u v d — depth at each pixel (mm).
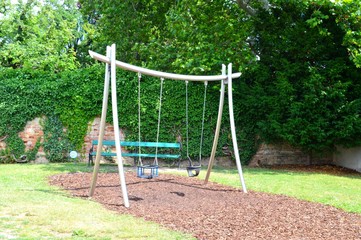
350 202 6750
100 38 17703
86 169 10336
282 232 4715
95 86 12289
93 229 4328
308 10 12062
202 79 7809
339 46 11984
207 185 8297
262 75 12461
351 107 11234
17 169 10102
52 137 12203
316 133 11562
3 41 21453
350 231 4910
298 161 13219
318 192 7695
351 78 11805
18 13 21172
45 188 7164
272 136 12695
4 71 12273
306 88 11703
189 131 12484
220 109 8102
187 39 12828
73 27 24656
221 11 13648
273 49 12602
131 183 8148
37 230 4242
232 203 6363
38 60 18891
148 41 15977
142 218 5051
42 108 12180
